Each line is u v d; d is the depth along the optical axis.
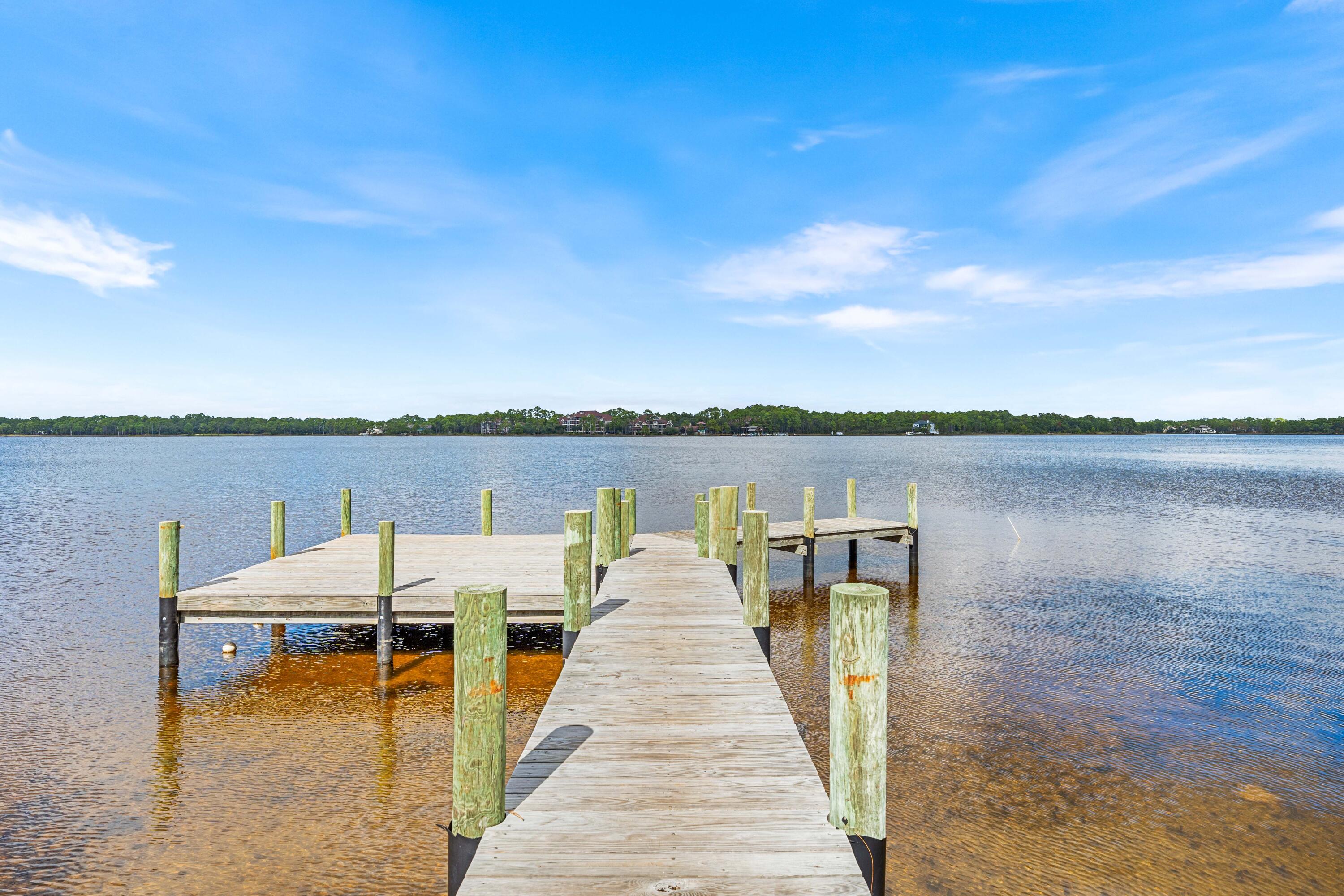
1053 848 5.76
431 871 5.31
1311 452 116.00
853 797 3.34
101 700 8.72
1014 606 14.27
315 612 9.46
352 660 10.34
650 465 73.06
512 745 7.53
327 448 140.25
